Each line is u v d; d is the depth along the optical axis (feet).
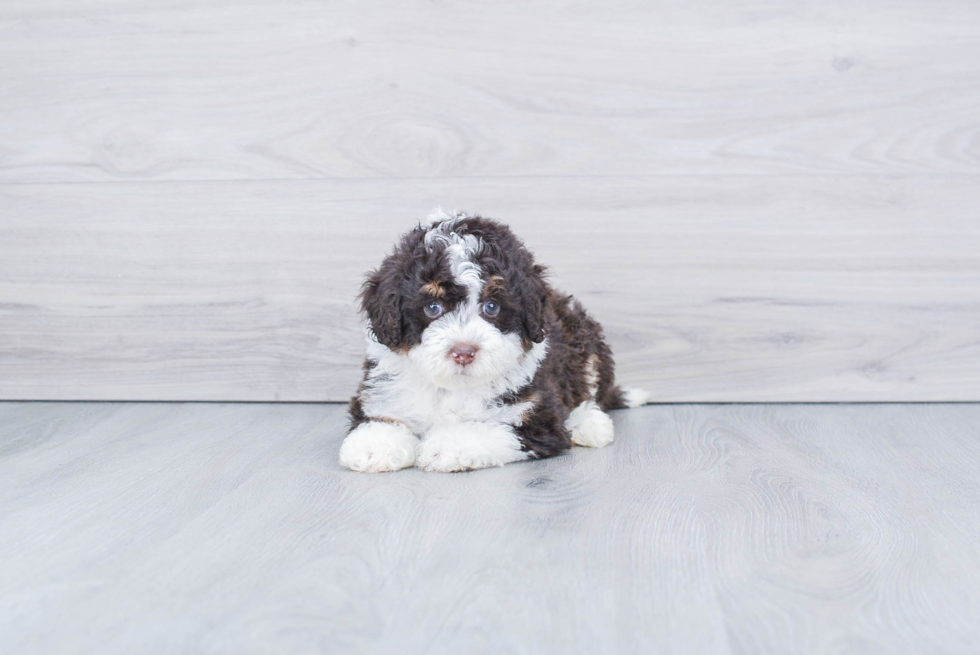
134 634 4.26
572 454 7.91
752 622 4.33
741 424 9.20
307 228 10.30
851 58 9.89
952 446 8.13
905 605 4.52
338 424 9.35
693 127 10.04
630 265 10.23
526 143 10.14
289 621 4.37
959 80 9.86
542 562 5.13
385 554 5.29
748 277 10.18
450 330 6.97
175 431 9.05
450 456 7.19
